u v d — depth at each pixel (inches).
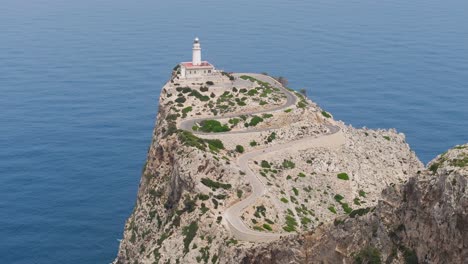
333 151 6860.2
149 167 6628.9
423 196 3085.6
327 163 6614.2
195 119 7081.7
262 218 5369.1
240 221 5182.1
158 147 6491.1
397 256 3208.7
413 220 3154.5
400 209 3282.5
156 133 7052.2
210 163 5767.7
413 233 3144.7
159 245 5305.1
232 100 7514.8
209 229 5093.5
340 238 3695.9
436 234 2965.1
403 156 7613.2
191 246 5044.3
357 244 3548.2
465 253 2778.1
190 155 5826.8
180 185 5738.2
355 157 6963.6
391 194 3378.4
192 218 5290.4
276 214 5516.7
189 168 5723.4
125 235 6363.2
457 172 2871.6
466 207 2763.3
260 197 5620.1
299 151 6697.8
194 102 7396.7
